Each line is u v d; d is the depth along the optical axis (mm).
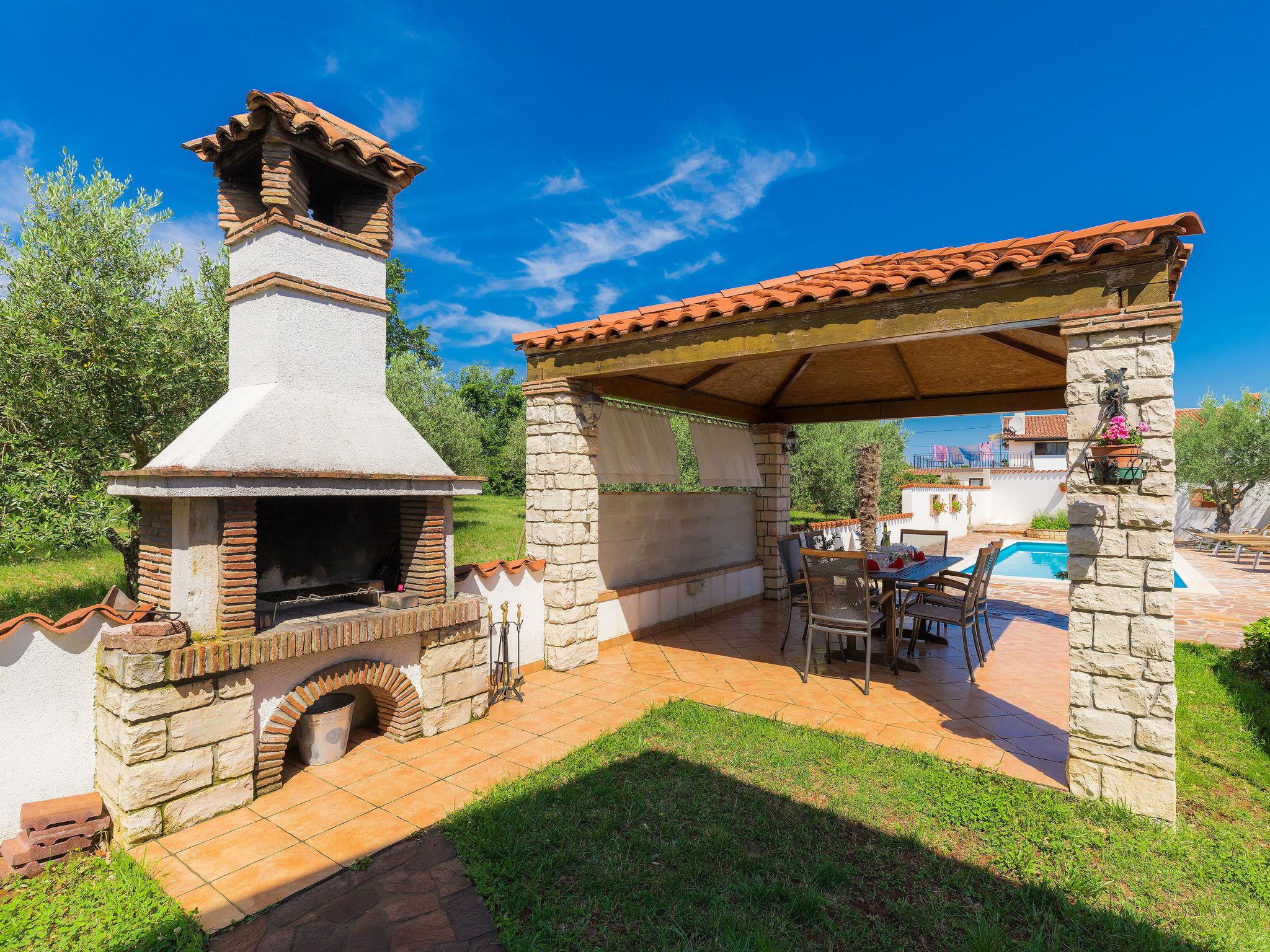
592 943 2666
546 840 3447
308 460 4395
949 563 8305
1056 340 5789
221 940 2727
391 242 5488
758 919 2799
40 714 3520
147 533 4199
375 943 2697
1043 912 2848
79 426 7188
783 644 7930
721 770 4363
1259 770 4461
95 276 7516
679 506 9648
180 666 3574
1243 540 16594
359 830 3664
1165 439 3744
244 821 3768
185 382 8016
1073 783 4012
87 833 3412
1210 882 3113
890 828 3607
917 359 7582
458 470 19328
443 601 5285
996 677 6758
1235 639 8523
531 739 5055
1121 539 3877
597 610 7438
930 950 2613
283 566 5094
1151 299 3805
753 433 11820
